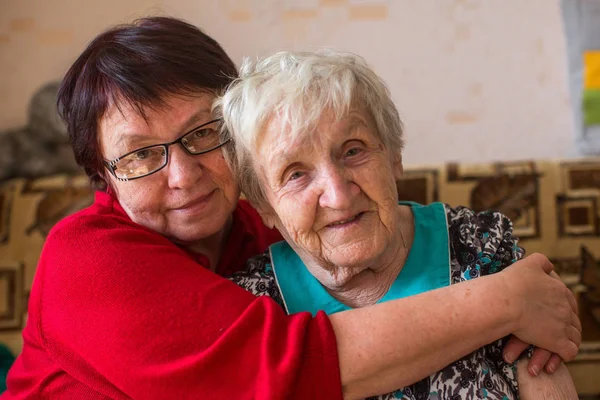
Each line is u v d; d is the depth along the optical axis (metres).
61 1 2.50
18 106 2.52
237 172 1.12
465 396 0.98
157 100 1.07
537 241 1.94
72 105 1.15
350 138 0.98
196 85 1.10
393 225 1.01
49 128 2.33
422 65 2.46
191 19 2.50
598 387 1.87
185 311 0.95
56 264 1.04
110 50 1.10
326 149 0.97
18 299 2.03
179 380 0.90
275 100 0.97
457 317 0.92
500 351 1.03
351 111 0.98
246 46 2.50
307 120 0.95
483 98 2.44
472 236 1.09
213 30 2.50
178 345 0.93
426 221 1.13
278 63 1.02
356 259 0.99
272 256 1.17
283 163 0.98
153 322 0.94
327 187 0.97
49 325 1.03
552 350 0.99
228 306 0.97
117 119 1.08
